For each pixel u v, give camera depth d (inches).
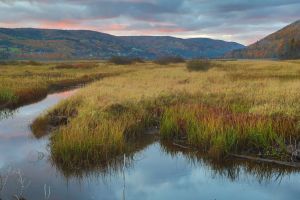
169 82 1211.9
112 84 1144.2
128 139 560.4
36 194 350.3
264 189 373.4
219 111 598.9
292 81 1160.8
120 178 403.5
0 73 1875.0
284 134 486.3
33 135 599.2
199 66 1934.1
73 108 723.4
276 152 459.5
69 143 448.1
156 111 685.3
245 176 414.3
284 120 522.9
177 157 485.4
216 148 465.7
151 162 461.7
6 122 717.9
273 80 1192.2
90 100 742.5
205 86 1046.4
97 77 1893.5
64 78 1676.9
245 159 462.0
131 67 2758.4
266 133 480.1
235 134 475.2
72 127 523.5
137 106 703.7
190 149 515.5
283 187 378.9
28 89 1120.8
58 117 685.9
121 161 457.7
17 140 566.3
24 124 693.9
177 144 533.6
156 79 1339.8
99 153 449.7
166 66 2906.0
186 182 392.8
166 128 565.3
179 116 594.9
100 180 396.5
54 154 457.4
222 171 431.8
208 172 426.9
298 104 655.1
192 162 464.1
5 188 363.3
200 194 358.9
